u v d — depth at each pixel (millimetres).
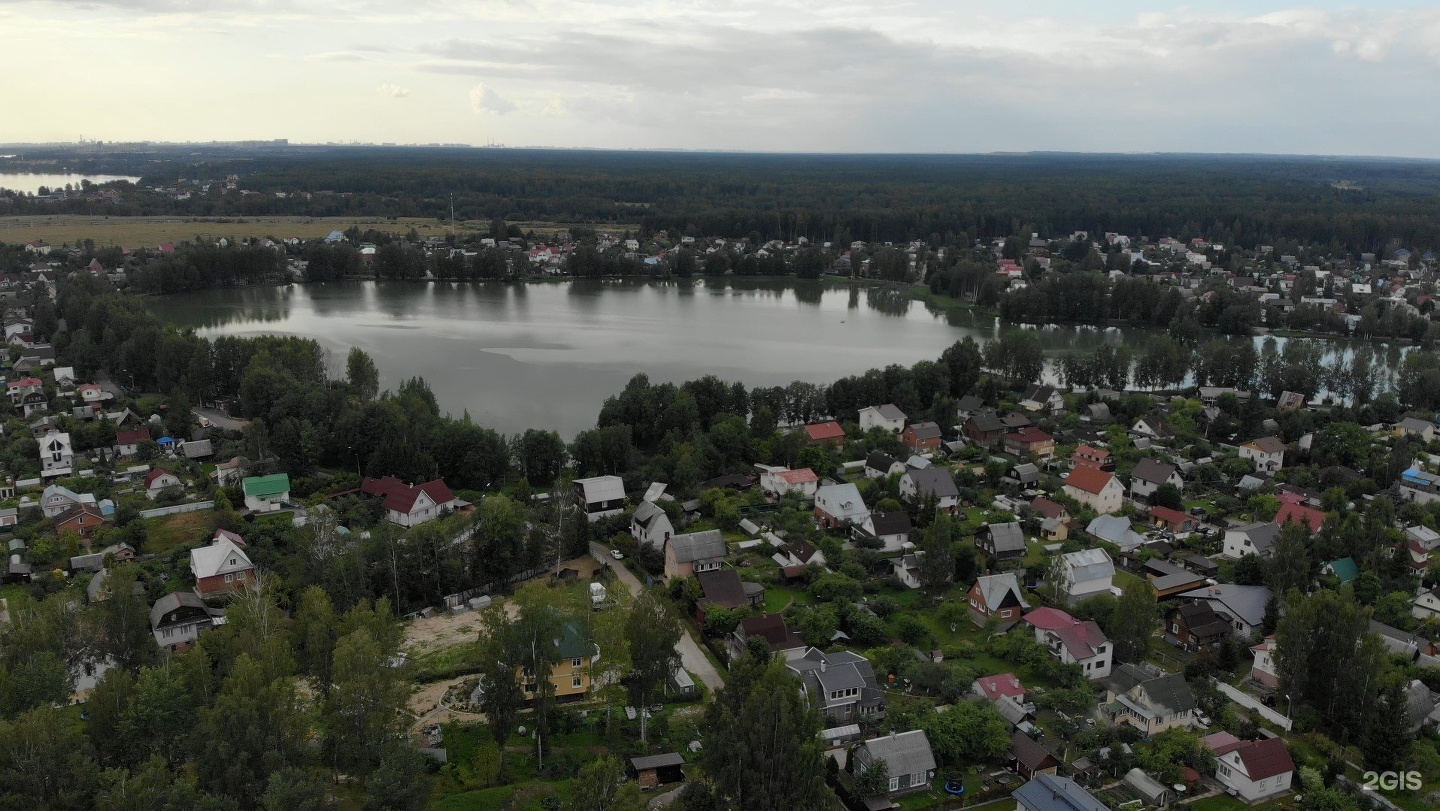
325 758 67500
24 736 59312
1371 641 80562
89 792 59188
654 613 80375
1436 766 75812
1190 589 110812
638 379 172875
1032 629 97625
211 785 59469
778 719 65500
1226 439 170125
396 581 104562
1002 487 143625
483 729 81062
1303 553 104562
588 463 143625
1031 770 75500
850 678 83375
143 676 66562
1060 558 107562
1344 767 76938
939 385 187750
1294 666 83625
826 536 121312
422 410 155375
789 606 103250
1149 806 72312
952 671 88062
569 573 114125
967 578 111812
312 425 150000
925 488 133000
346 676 67812
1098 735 79625
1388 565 109750
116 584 81938
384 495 131875
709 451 146500
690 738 80125
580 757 76938
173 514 128000
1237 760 74188
